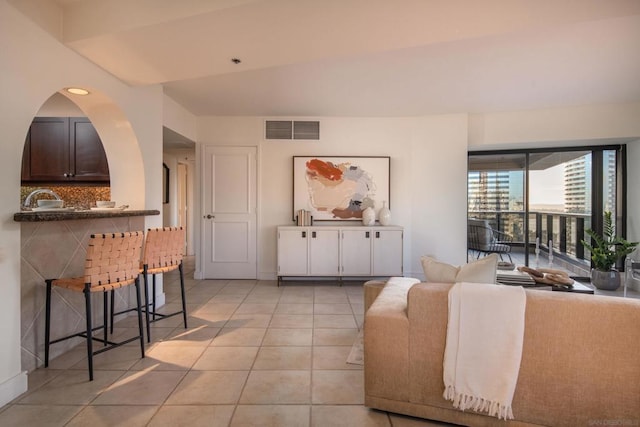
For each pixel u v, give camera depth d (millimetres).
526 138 4719
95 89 2670
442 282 1942
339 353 2541
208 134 4996
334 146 4992
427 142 4926
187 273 5496
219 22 2041
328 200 4961
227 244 5066
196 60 2580
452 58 3033
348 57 3012
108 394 1979
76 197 4465
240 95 4043
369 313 1802
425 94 4023
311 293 4305
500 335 1531
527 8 1879
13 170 1987
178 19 2016
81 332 2721
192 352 2555
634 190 4699
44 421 1729
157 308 3652
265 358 2457
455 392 1590
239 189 5039
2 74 1925
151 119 3498
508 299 1539
